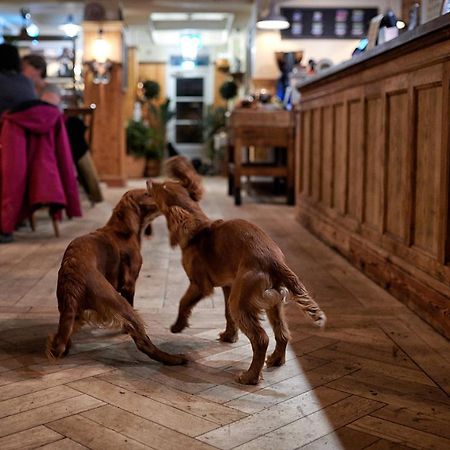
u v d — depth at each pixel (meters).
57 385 1.96
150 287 3.30
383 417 1.75
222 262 2.12
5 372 2.07
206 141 12.63
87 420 1.71
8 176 4.46
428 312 2.65
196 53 12.31
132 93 11.97
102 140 9.09
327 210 4.64
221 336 2.40
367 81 3.61
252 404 1.83
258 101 7.74
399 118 3.11
